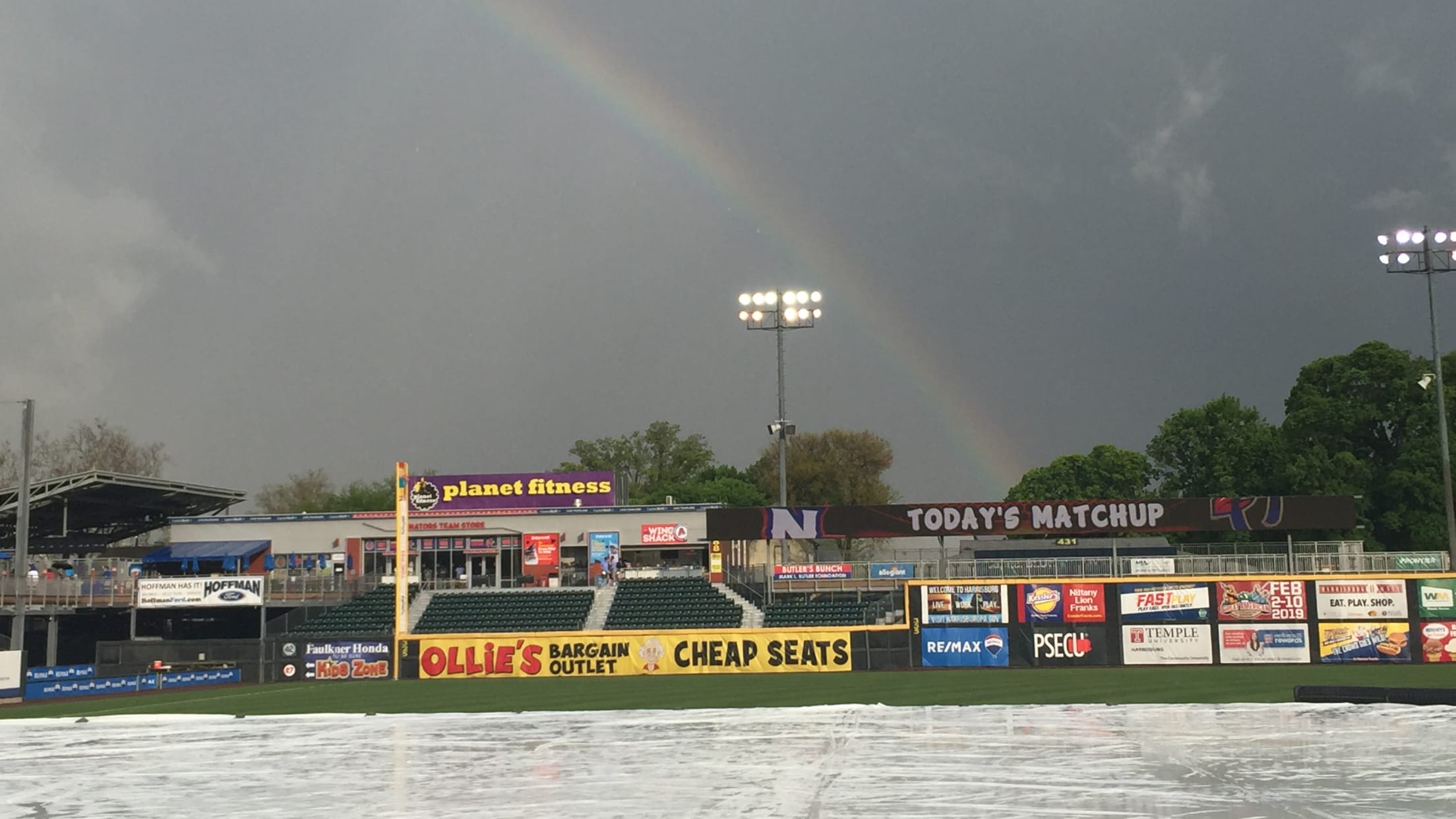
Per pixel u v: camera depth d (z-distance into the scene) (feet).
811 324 208.64
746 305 209.77
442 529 256.52
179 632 245.45
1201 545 211.82
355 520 258.37
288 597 225.35
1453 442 263.49
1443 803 68.59
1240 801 69.67
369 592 238.89
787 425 207.62
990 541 290.97
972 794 72.49
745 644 185.37
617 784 78.59
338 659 189.78
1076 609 186.60
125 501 258.37
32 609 209.56
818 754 89.35
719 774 81.46
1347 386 275.59
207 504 272.31
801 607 211.41
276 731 112.68
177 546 258.57
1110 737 95.91
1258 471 279.28
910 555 265.54
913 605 188.03
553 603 224.33
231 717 125.59
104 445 433.48
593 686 160.97
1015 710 116.78
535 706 133.39
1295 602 183.83
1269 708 115.55
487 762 89.92
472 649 188.34
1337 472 264.52
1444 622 181.37
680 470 442.50
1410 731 98.02
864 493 403.75
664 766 85.87
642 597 224.33
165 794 79.71
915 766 82.89
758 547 264.52
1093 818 65.41
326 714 127.95
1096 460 374.02
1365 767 80.48
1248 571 189.67
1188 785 74.43
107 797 79.05
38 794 80.84
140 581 213.66
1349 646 182.39
